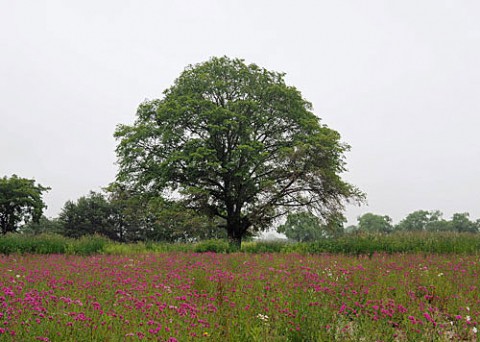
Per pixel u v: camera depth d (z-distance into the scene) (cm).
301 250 1886
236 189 2967
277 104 3075
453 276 891
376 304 598
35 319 495
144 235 5631
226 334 483
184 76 3183
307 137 2983
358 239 1903
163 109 2917
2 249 1969
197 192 2678
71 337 451
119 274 898
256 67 3234
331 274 897
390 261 1213
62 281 788
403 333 532
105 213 6162
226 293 696
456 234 1862
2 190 5941
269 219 2983
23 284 762
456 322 570
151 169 2959
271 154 3025
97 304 559
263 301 639
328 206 2880
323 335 500
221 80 3159
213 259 1427
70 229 6022
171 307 552
